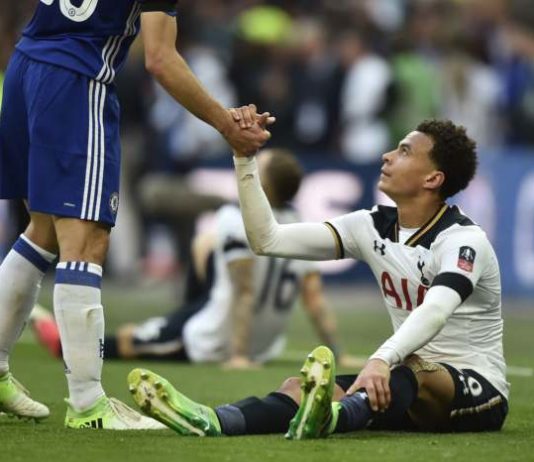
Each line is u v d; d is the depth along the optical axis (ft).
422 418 43.21
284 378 65.46
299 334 99.30
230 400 55.16
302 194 126.62
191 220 120.78
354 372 68.95
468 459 37.42
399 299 44.50
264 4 153.89
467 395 42.80
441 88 129.70
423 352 44.01
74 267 43.75
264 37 140.26
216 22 148.56
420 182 44.01
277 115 133.80
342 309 113.80
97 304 44.14
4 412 46.01
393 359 40.88
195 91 43.21
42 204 43.47
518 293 119.14
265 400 41.63
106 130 44.06
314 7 153.99
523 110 131.44
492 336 44.37
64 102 43.57
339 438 40.70
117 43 44.55
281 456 36.99
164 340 73.87
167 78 43.14
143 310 110.42
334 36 139.64
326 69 132.36
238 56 138.62
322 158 126.72
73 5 44.06
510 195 119.65
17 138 45.01
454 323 43.78
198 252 74.49
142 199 133.90
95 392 44.29
